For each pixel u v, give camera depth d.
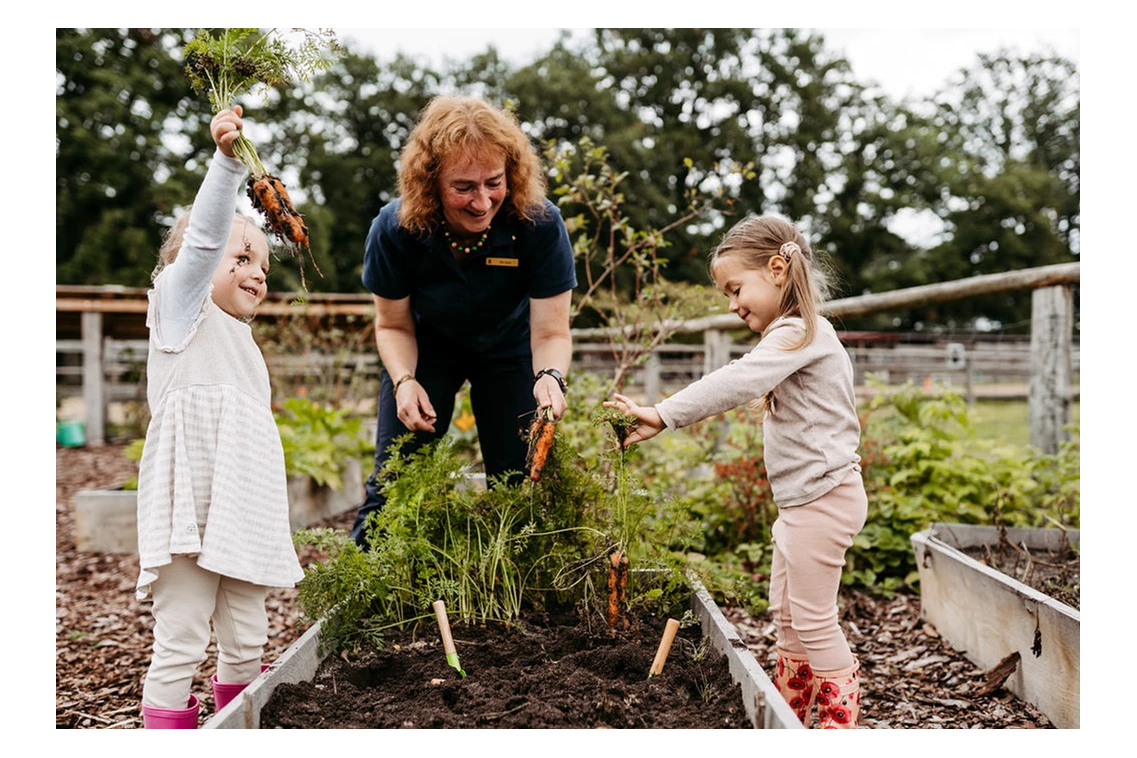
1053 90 38.84
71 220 26.52
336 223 31.48
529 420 3.42
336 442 6.92
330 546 2.67
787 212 36.59
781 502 2.55
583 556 2.89
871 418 5.36
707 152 33.84
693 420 2.46
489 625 2.73
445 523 2.90
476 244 3.08
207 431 2.32
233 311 2.50
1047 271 5.20
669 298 5.28
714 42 37.09
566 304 3.31
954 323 35.25
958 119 40.22
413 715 2.08
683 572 2.89
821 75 38.06
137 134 27.52
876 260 36.44
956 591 3.40
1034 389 5.30
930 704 2.93
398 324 3.37
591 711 2.08
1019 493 4.78
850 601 4.13
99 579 4.82
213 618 2.44
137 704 3.05
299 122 33.41
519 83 33.53
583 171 4.63
